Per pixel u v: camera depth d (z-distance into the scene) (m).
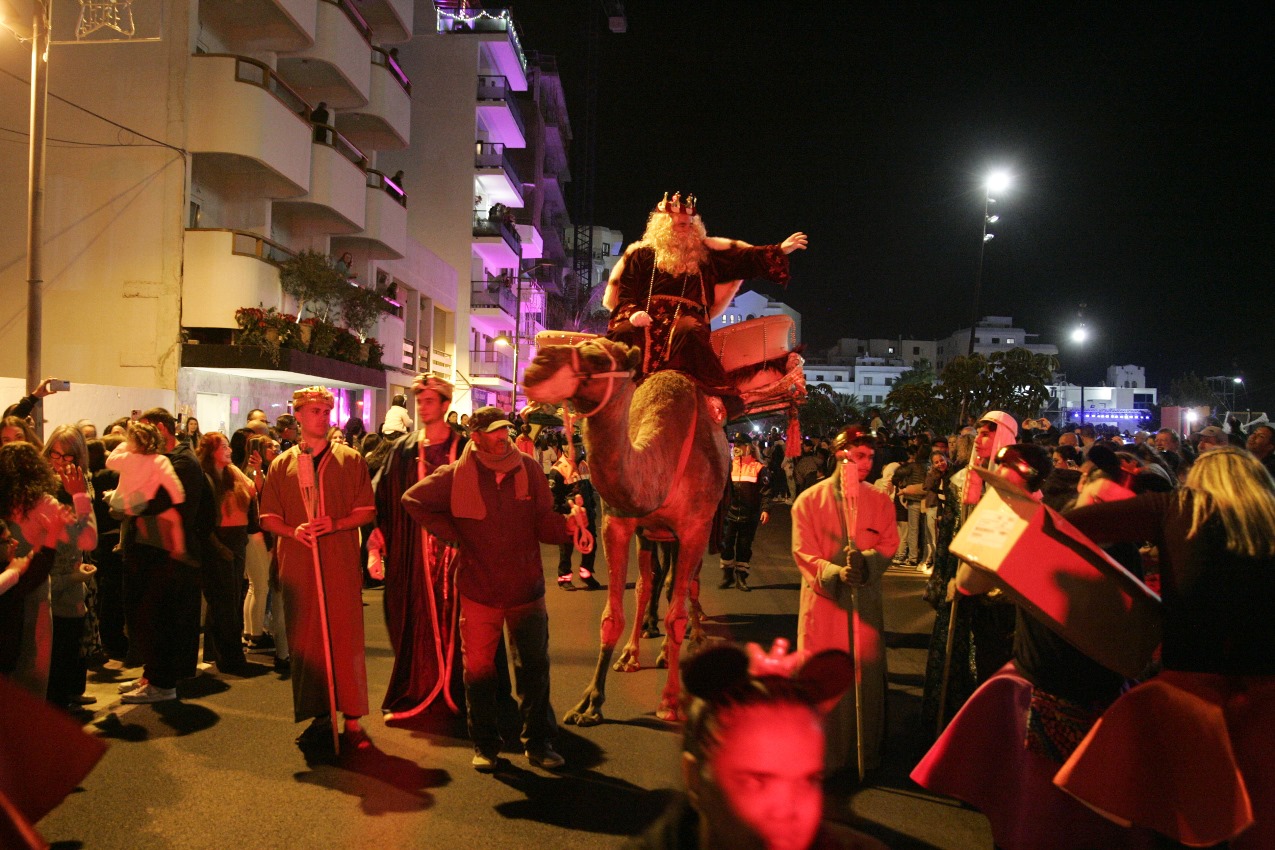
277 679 6.87
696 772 1.58
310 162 19.41
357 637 5.40
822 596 5.07
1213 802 2.92
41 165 11.26
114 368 16.11
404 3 25.08
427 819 4.41
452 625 6.01
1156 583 5.02
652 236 6.26
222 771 5.00
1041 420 14.97
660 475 5.23
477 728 5.02
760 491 11.36
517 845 4.15
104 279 16.19
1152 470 4.95
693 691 1.63
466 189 35.91
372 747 5.43
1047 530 3.30
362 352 21.50
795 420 7.31
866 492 5.07
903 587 11.37
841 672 1.72
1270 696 2.94
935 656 5.46
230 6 18.12
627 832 4.29
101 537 7.39
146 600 6.19
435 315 33.84
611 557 5.80
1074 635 3.28
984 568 3.43
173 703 6.23
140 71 16.27
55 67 16.08
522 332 46.41
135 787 4.77
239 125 16.47
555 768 5.05
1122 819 3.07
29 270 11.13
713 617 9.42
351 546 5.42
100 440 7.78
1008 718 3.75
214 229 16.38
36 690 4.84
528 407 5.39
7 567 4.69
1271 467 8.69
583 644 8.09
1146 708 3.08
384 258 25.41
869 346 107.25
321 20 19.95
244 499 7.19
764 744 1.51
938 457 12.09
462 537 4.98
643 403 5.62
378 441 9.43
